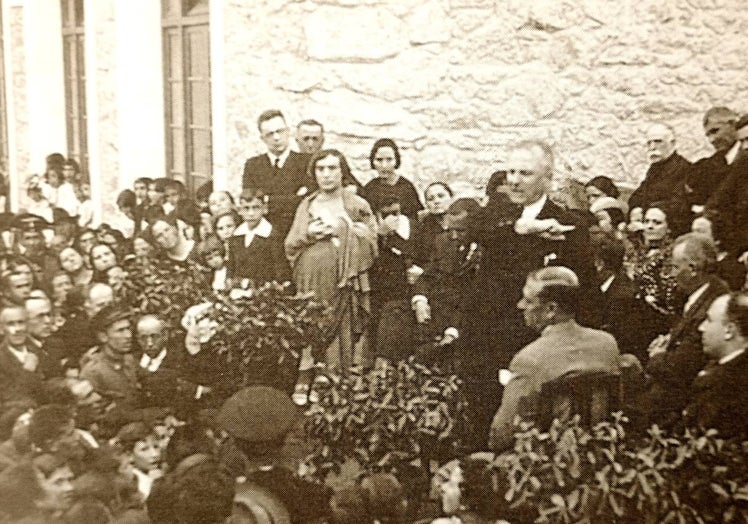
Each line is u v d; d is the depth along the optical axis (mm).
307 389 4441
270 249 4574
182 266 4641
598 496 3904
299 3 4539
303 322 4508
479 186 4391
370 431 4203
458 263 4355
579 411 4051
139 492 4363
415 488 4148
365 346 4473
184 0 4723
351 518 4086
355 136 4543
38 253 4660
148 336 4520
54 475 4383
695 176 4176
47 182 4820
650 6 4164
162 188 4734
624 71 4223
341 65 4527
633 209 4215
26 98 4848
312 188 4551
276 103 4613
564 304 4109
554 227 4188
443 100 4426
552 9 4266
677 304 4094
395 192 4473
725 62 4121
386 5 4453
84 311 4531
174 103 4773
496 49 4348
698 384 4004
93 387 4477
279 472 2980
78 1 4758
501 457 4066
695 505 3883
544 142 4316
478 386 4242
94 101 4758
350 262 4484
